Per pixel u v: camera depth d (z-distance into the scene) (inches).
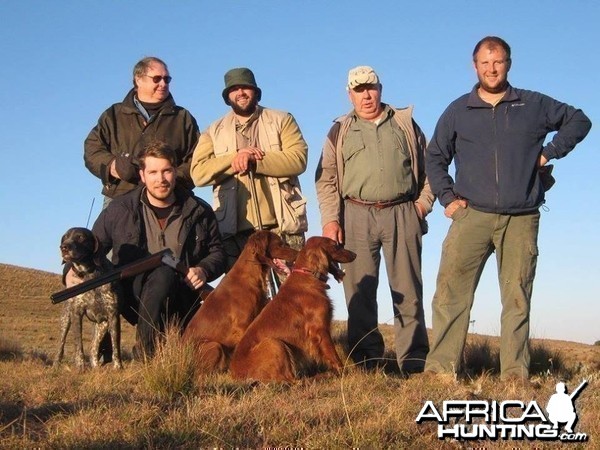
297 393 235.3
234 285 283.6
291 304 265.3
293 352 261.6
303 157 325.1
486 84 263.4
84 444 176.7
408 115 310.2
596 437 188.1
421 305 309.1
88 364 328.2
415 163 308.8
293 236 327.3
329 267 271.9
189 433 185.2
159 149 311.0
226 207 325.1
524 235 266.8
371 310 309.9
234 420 194.4
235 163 311.6
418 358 305.7
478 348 344.5
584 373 300.2
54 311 1502.2
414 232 307.1
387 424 192.4
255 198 313.1
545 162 265.9
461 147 272.1
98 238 320.2
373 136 305.4
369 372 276.1
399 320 307.1
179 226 317.4
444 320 273.7
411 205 308.7
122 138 350.0
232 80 319.3
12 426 191.9
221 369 268.4
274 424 192.7
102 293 309.3
